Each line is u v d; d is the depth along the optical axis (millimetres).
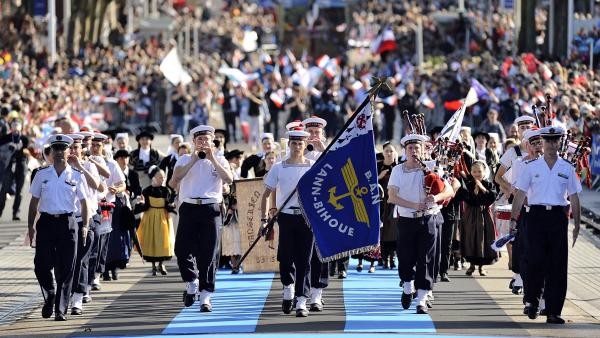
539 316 34750
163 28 182500
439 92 99938
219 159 35500
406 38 150750
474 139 47969
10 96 76250
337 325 33219
